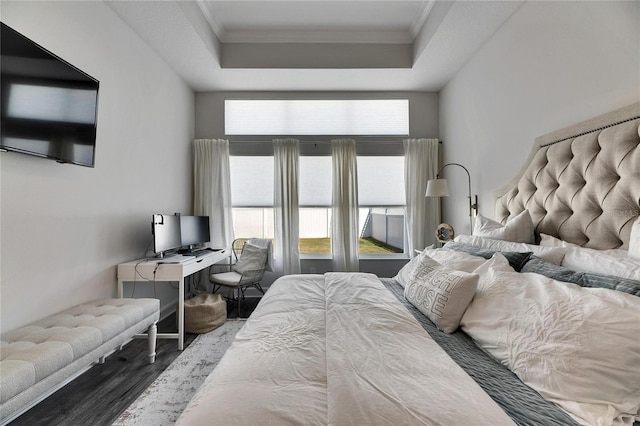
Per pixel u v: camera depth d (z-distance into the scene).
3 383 1.15
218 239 4.02
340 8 3.00
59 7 1.98
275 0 2.88
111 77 2.46
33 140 1.69
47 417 1.61
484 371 1.03
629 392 0.80
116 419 1.60
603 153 1.55
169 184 3.43
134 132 2.77
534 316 1.06
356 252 4.01
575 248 1.51
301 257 4.16
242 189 4.18
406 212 4.11
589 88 1.75
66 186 2.02
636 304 0.91
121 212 2.59
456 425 0.70
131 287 2.78
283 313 1.48
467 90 3.30
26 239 1.76
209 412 0.76
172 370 2.11
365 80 3.80
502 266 1.47
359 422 0.71
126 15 2.55
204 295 3.17
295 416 0.74
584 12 1.77
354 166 4.05
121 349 2.43
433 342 1.18
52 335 1.54
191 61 3.30
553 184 1.93
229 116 4.20
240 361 1.02
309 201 4.17
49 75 1.78
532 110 2.24
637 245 1.23
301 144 4.16
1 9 1.64
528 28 2.28
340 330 1.25
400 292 2.04
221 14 3.09
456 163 3.46
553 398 0.86
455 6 2.40
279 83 3.89
